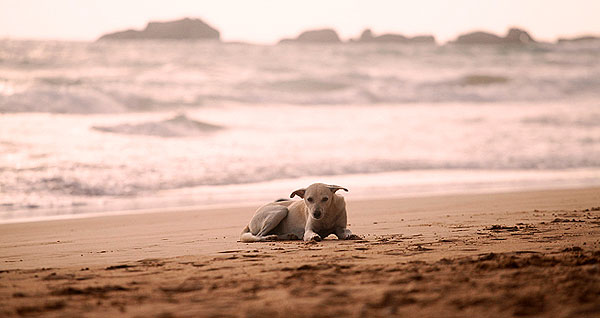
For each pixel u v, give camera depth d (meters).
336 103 54.47
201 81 57.41
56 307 7.21
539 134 44.22
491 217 17.62
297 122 45.12
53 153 31.36
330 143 38.47
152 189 27.19
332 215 14.24
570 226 14.65
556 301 6.58
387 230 15.55
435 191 27.44
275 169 31.70
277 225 15.02
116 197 25.62
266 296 7.39
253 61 69.38
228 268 9.82
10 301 7.62
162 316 6.54
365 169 33.03
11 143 32.62
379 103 55.94
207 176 29.70
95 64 63.19
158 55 70.38
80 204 24.08
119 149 33.62
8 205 23.31
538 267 8.62
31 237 16.34
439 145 39.72
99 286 8.42
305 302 6.94
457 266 8.95
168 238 15.39
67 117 41.59
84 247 14.02
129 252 12.81
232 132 40.66
